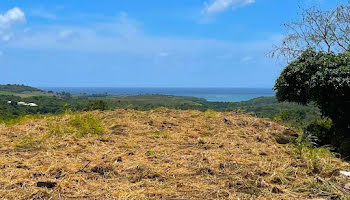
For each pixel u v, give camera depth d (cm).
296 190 385
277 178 414
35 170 432
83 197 348
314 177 429
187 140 626
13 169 435
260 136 678
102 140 616
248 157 517
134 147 568
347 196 360
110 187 377
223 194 362
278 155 538
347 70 661
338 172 447
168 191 367
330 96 701
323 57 712
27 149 554
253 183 396
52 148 557
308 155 516
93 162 470
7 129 706
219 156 503
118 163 462
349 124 709
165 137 646
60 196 349
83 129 671
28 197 345
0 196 345
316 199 356
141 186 384
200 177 416
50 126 688
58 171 427
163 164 461
